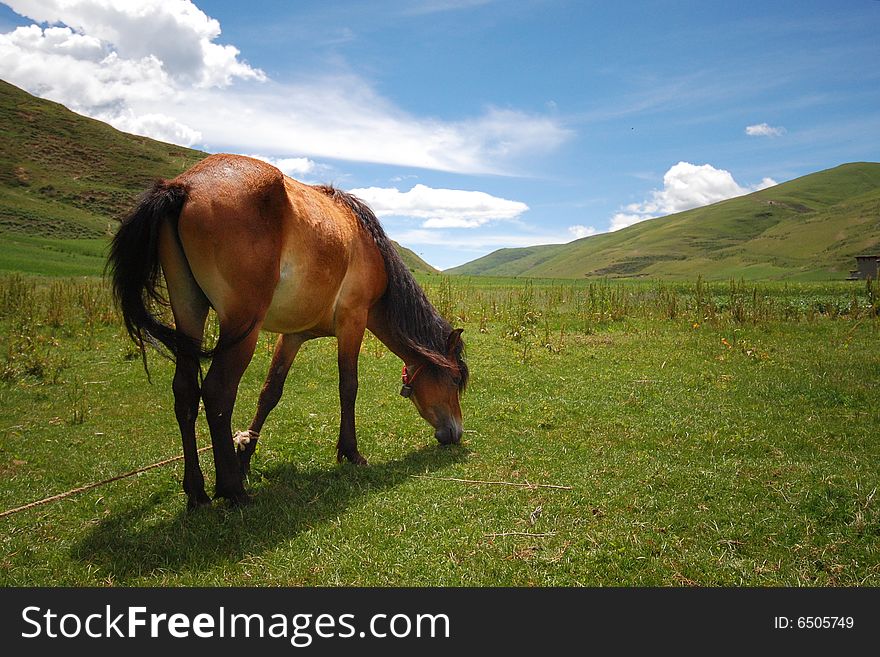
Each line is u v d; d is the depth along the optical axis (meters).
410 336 5.99
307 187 5.20
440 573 3.54
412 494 4.74
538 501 4.57
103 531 4.20
